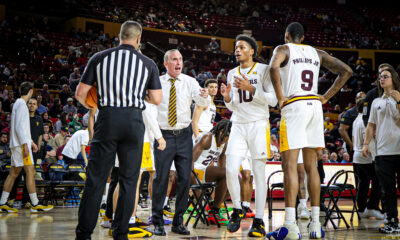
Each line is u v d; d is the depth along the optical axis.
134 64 2.64
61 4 21.23
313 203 3.38
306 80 3.29
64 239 3.20
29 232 3.59
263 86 3.75
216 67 19.91
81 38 19.61
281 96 3.20
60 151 7.79
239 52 3.80
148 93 2.82
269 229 4.07
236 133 3.83
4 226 4.01
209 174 4.41
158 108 3.77
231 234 3.67
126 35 2.73
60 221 4.49
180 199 3.73
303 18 26.25
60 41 18.94
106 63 2.59
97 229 3.93
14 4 20.72
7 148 7.00
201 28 23.95
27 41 17.86
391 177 4.03
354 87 20.08
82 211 2.51
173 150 3.71
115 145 2.57
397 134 4.00
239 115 3.82
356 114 6.41
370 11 27.92
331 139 12.48
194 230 3.97
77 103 12.67
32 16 21.72
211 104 5.64
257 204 3.61
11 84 13.41
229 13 25.95
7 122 9.22
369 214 5.35
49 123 9.27
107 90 2.57
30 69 16.53
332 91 3.53
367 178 5.64
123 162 2.60
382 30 25.84
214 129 4.65
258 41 24.30
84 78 2.61
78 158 7.46
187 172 3.76
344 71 3.45
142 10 23.42
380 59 23.77
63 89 12.84
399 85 4.11
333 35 25.22
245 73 3.82
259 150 3.67
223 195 4.41
